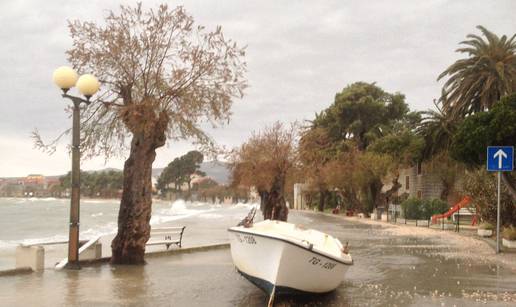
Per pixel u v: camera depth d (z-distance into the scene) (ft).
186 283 43.29
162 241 70.54
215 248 70.44
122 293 38.63
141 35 53.83
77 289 39.93
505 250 67.26
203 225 145.28
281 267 33.76
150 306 34.32
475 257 61.82
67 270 49.34
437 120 171.94
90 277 45.65
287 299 37.32
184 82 54.49
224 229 123.54
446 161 162.40
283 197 113.29
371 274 49.55
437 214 138.82
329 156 217.36
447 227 115.14
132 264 53.78
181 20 54.13
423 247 75.15
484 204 84.94
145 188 54.80
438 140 167.73
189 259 59.11
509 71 135.85
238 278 45.93
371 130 241.35
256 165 113.91
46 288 40.16
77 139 50.01
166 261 57.26
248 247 36.45
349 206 207.72
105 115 56.49
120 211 54.75
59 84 48.57
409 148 173.27
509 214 81.20
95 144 56.90
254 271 36.47
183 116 54.54
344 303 36.24
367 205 186.91
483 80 140.97
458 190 158.61
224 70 55.16
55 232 165.37
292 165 113.39
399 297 38.24
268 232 35.83
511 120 64.28
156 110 53.98
